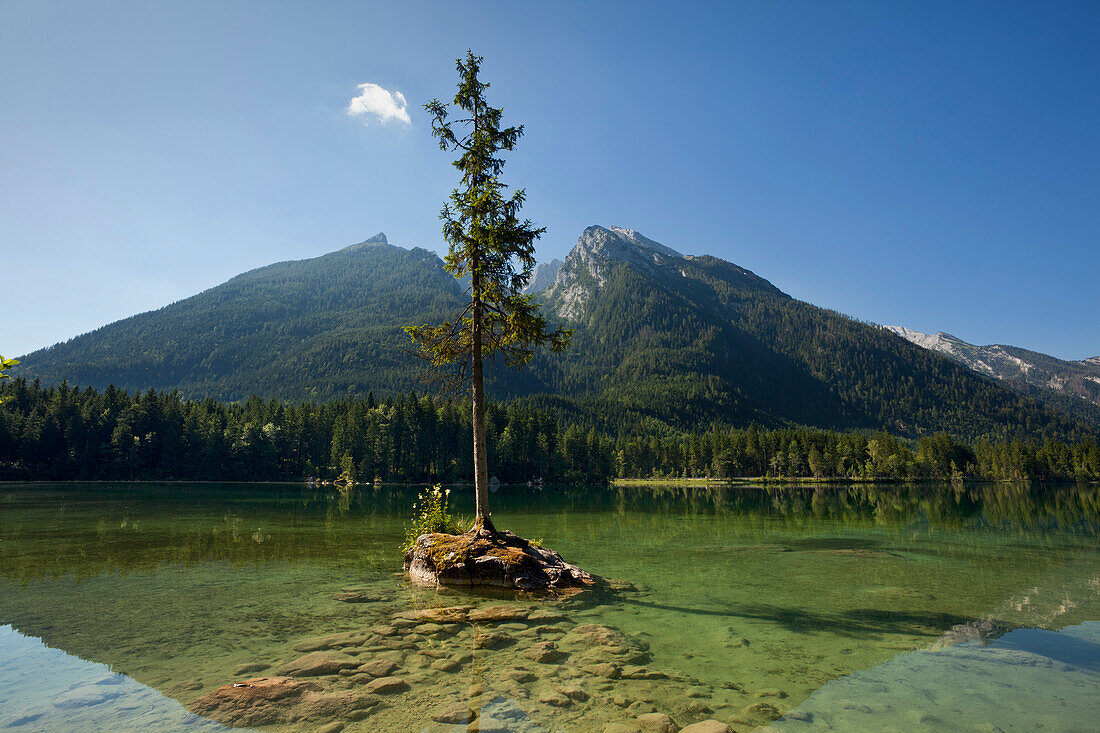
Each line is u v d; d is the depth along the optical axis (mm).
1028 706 7098
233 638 9430
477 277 17141
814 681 7902
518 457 109000
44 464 86375
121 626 10094
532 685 7488
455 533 17750
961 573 16922
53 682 7383
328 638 9477
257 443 101750
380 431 98875
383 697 6977
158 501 46250
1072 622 11297
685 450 148625
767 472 132625
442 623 10570
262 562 17453
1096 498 66500
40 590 13070
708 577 16078
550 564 15125
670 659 8727
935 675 8203
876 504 56344
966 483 122875
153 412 98188
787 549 22266
